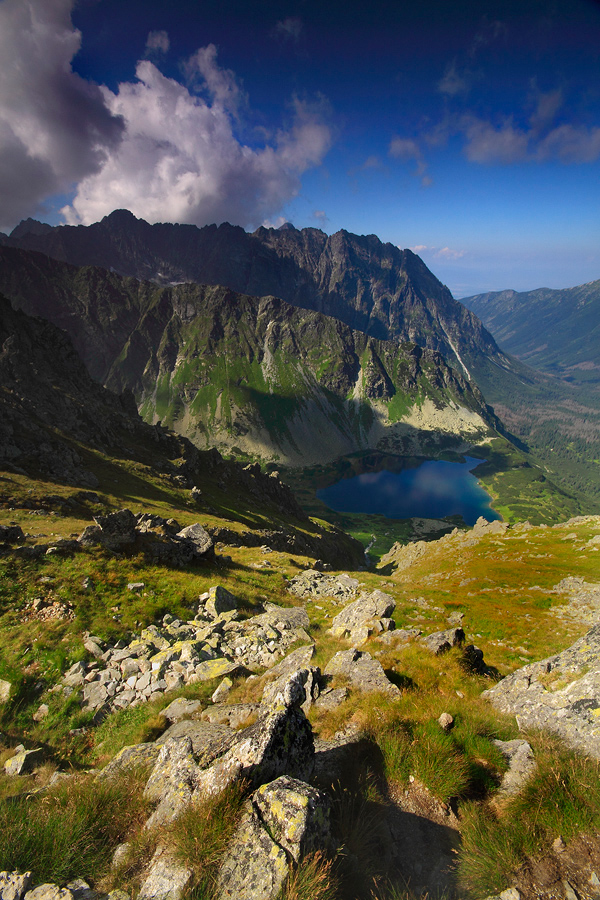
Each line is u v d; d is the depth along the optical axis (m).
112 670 16.67
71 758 12.22
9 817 7.20
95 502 61.56
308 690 11.95
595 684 9.77
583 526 94.88
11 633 18.48
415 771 8.22
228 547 56.62
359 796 7.84
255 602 28.31
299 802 6.30
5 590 21.09
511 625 38.09
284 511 150.62
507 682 12.14
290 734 7.82
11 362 117.06
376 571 137.75
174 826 6.51
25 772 11.15
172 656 17.53
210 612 24.06
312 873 5.51
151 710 13.72
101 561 26.16
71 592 22.11
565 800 6.88
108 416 129.12
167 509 73.94
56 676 16.33
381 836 7.03
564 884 5.95
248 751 7.31
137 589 24.25
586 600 47.31
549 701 10.17
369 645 16.98
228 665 16.06
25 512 44.81
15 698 14.91
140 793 8.00
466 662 14.82
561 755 7.98
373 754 8.88
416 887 6.12
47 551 25.44
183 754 8.16
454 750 8.62
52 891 5.81
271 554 54.31
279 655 18.11
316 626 24.08
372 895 5.89
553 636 35.62
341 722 10.21
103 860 6.59
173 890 5.59
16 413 85.44
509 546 91.88
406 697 10.94
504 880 6.07
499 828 6.88
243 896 5.36
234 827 6.25
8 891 5.84
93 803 7.61
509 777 8.13
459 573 75.19
